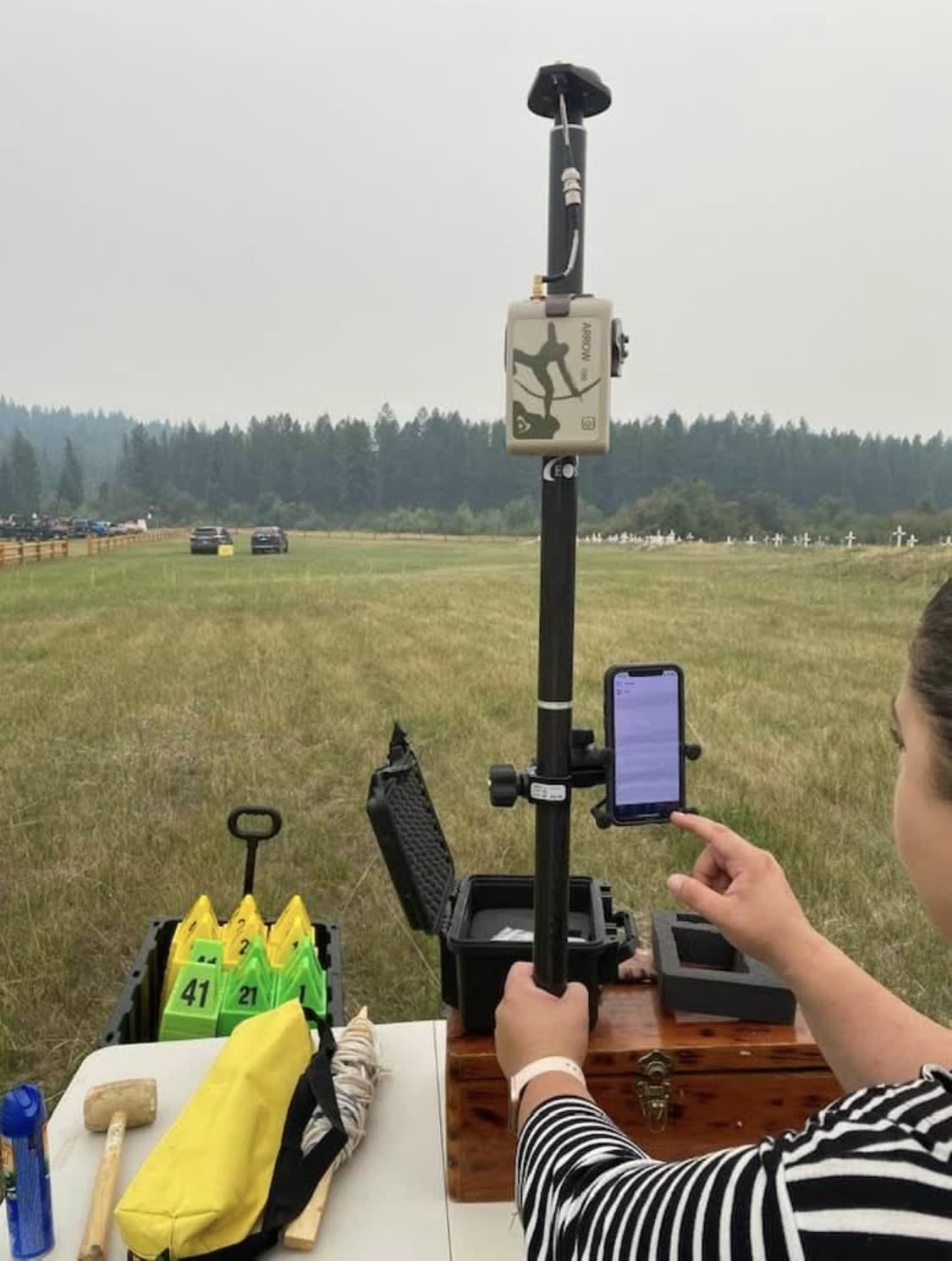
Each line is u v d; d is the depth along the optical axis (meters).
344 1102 1.69
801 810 5.95
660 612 18.02
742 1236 0.67
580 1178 0.87
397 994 4.05
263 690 9.97
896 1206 0.63
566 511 1.20
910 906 4.66
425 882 1.53
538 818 1.25
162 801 6.41
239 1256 1.44
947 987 4.00
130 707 9.26
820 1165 0.67
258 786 6.67
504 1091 1.51
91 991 4.07
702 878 1.24
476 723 8.45
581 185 1.14
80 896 4.81
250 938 2.65
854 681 10.69
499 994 1.51
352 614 18.38
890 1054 1.04
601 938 1.55
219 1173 1.48
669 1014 1.59
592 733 1.29
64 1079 3.51
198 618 17.73
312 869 5.23
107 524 91.06
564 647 1.24
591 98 1.14
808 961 1.09
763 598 21.05
